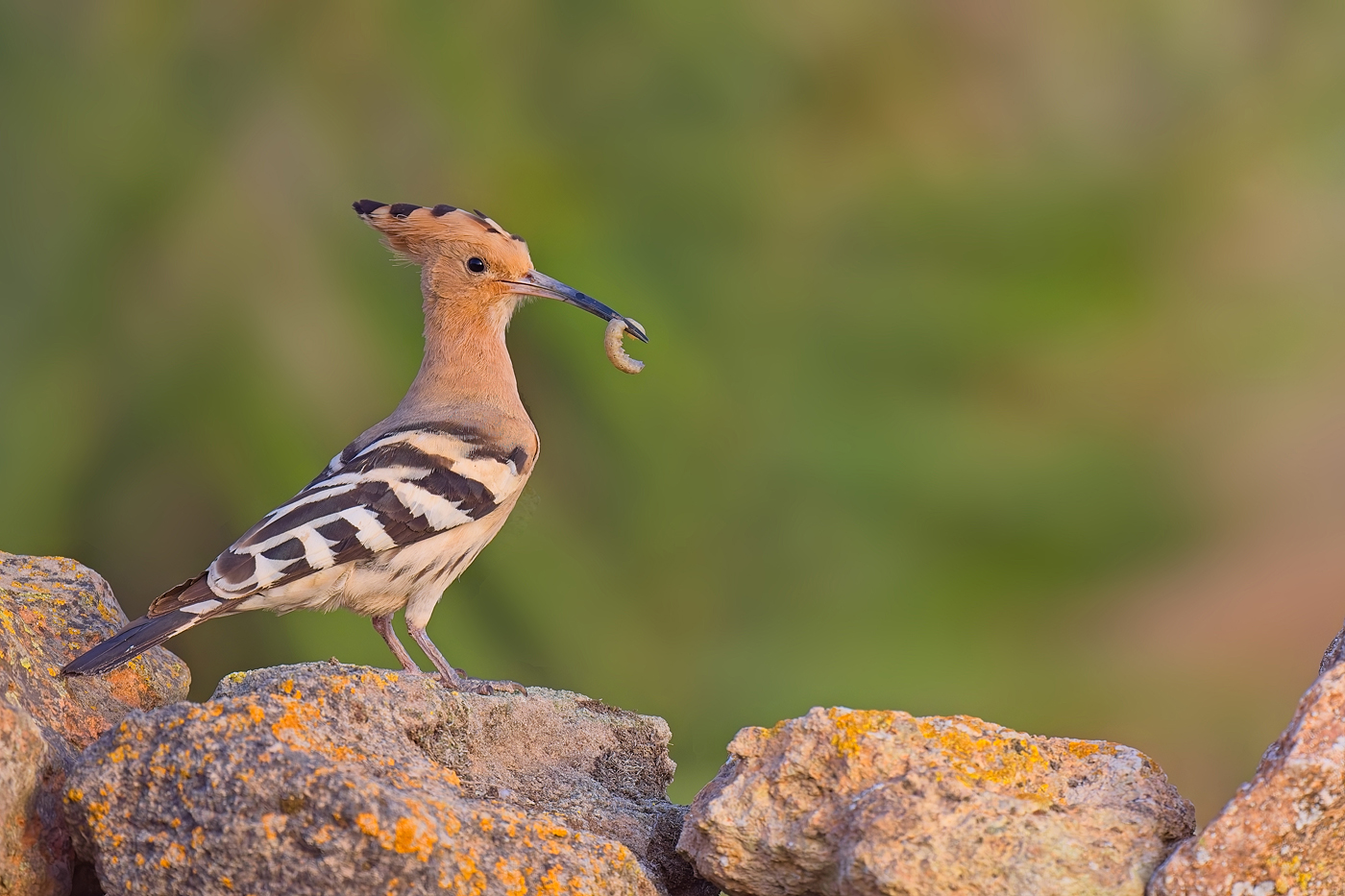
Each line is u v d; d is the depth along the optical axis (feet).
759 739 19.08
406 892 17.44
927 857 17.42
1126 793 18.43
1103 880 17.49
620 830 20.51
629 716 22.76
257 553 24.80
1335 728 17.20
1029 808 17.81
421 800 18.03
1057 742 19.03
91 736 21.74
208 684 40.70
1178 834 18.01
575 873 18.25
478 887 17.78
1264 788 17.21
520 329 42.73
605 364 42.52
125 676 23.00
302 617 40.57
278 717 18.84
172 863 17.63
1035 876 17.39
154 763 17.85
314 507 25.79
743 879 18.69
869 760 18.61
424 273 30.73
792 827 18.42
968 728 19.08
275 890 17.48
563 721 22.31
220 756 17.74
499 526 28.32
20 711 18.90
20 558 24.32
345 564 25.66
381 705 20.04
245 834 17.44
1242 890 17.20
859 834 17.72
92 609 23.62
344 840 17.39
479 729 21.36
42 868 18.81
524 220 43.42
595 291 43.01
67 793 18.02
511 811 18.90
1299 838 17.20
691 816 19.08
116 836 17.79
